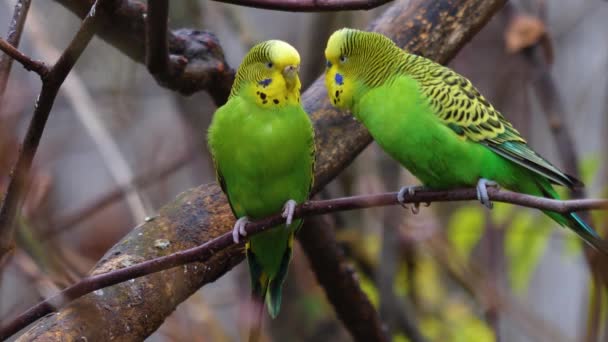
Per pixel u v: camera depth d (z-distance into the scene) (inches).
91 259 469.7
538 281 611.5
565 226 306.8
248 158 301.1
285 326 505.4
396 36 360.2
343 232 494.3
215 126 308.7
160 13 290.5
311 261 385.4
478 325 504.7
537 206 232.5
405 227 469.4
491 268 456.1
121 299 278.7
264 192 308.7
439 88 311.7
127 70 569.9
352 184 517.3
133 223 499.5
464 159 311.7
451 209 553.6
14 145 397.4
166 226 308.7
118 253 296.2
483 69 589.6
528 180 323.9
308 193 319.3
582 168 425.7
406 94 309.0
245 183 307.9
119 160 444.8
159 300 287.6
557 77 628.1
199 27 497.7
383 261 468.1
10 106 471.2
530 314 478.6
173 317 447.2
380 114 311.1
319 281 395.2
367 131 349.4
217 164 314.3
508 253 486.6
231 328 537.0
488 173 315.3
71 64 228.4
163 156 578.9
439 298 523.8
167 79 326.0
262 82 297.3
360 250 499.5
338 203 262.1
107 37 325.7
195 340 435.5
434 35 361.4
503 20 432.8
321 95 354.3
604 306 374.0
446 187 322.3
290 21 622.2
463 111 310.8
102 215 497.0
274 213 316.5
